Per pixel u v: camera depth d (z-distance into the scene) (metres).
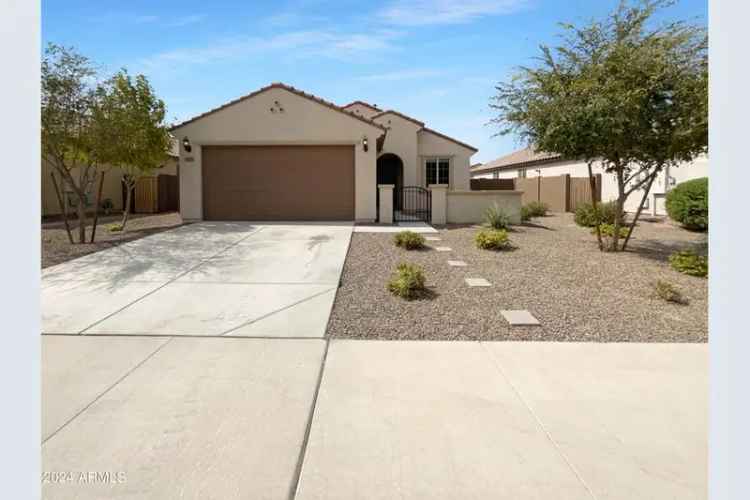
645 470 3.19
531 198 26.86
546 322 6.36
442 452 3.39
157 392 4.31
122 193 23.48
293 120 15.67
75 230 14.73
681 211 15.83
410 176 23.47
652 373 4.75
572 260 10.31
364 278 8.56
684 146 10.23
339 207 16.11
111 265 9.47
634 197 21.50
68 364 4.96
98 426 3.72
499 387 4.43
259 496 2.94
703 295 7.69
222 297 7.42
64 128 11.31
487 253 10.91
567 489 3.00
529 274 8.98
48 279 8.45
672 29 10.15
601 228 13.82
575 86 10.27
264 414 3.91
